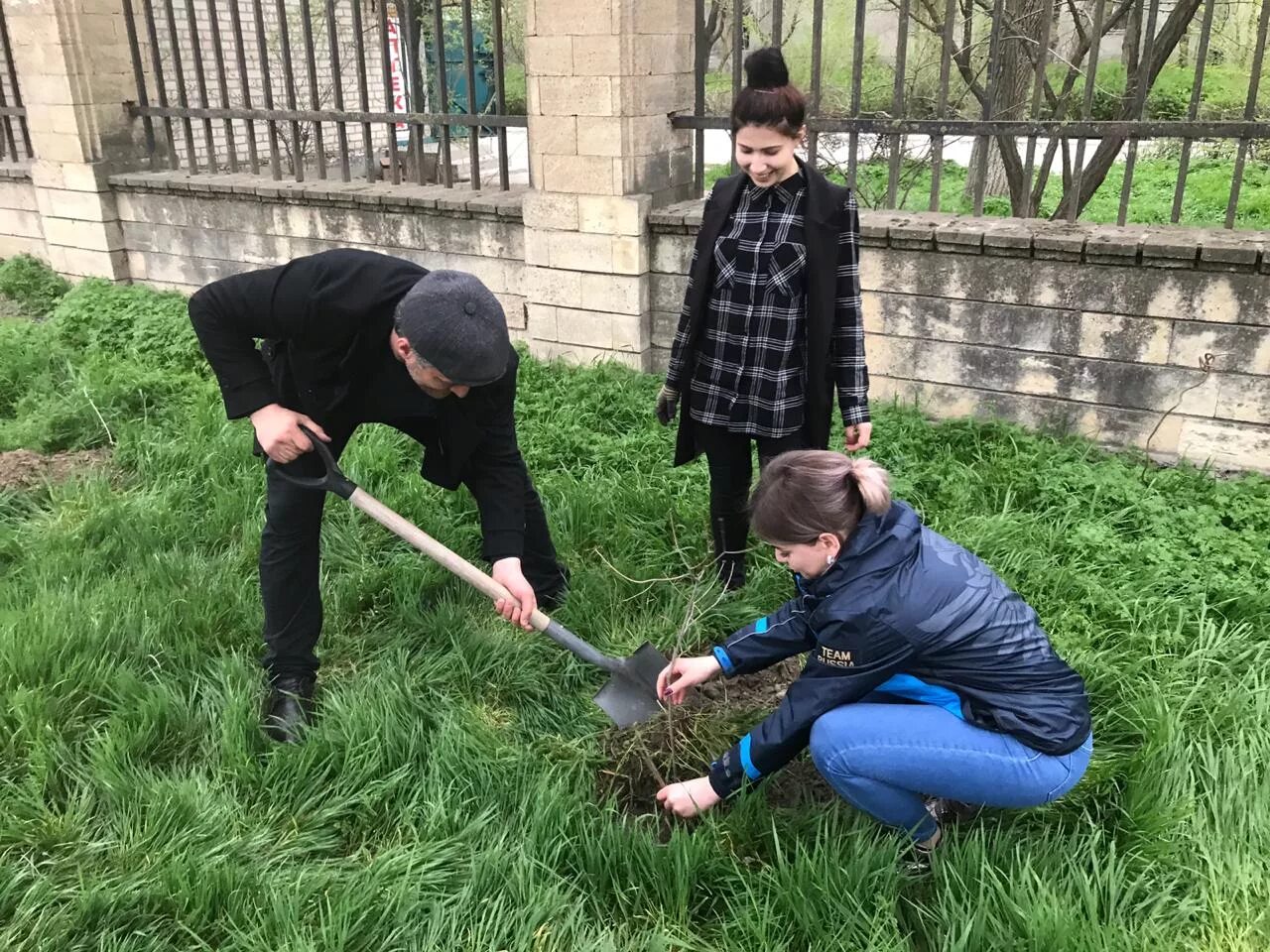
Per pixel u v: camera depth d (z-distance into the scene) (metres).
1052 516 3.95
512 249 5.88
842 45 10.22
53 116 7.41
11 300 7.77
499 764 2.69
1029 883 2.20
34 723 2.71
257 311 2.46
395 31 13.16
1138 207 8.55
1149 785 2.47
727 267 3.10
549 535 3.37
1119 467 4.26
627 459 4.44
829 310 3.02
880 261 4.77
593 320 5.56
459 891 2.30
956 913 2.16
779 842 2.43
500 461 2.90
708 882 2.35
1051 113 6.09
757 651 2.50
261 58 6.65
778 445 3.19
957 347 4.74
